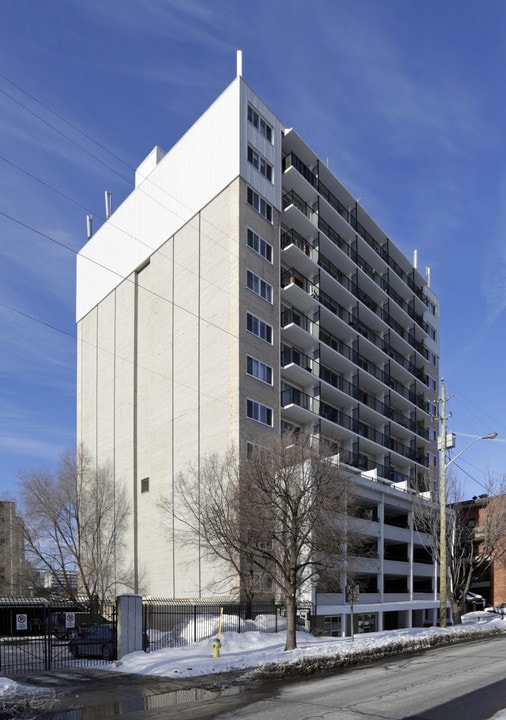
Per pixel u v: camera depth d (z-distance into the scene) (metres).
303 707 12.72
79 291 56.25
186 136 44.94
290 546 25.31
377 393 56.50
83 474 46.81
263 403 38.59
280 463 26.50
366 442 49.34
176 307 43.59
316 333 45.19
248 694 14.73
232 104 41.62
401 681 15.94
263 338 39.69
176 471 40.56
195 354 41.00
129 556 43.28
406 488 46.44
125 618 21.64
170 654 21.45
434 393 69.12
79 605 39.62
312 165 49.16
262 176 42.28
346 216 53.91
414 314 67.50
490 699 13.09
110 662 20.77
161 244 46.09
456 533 46.91
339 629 35.59
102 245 53.38
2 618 33.84
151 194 47.84
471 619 48.47
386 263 59.97
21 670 19.14
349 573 31.02
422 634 28.12
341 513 28.88
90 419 51.62
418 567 47.41
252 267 39.91
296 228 46.88
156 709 13.16
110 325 50.78
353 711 12.15
